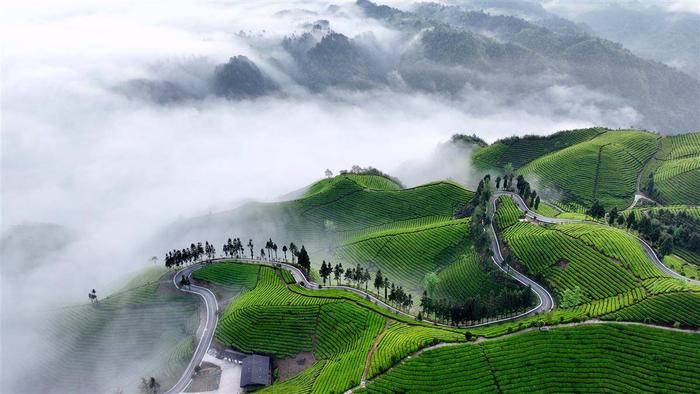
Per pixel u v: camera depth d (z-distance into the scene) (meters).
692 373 149.50
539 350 162.75
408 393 152.75
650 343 160.50
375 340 186.25
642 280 198.38
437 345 170.88
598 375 152.88
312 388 166.50
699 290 181.12
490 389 152.00
